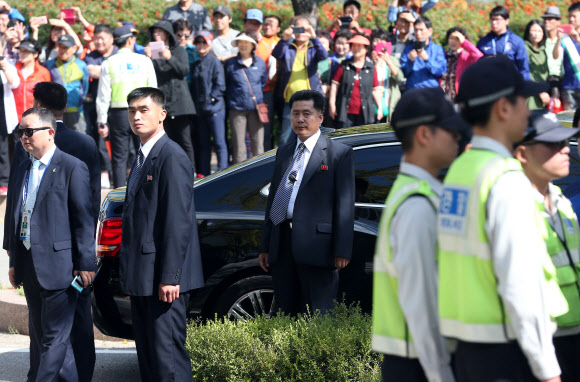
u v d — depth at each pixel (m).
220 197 13.80
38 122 11.67
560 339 8.42
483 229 6.34
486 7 32.78
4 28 26.03
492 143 6.59
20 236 11.95
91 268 11.89
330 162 12.30
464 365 6.54
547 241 8.17
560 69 25.09
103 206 14.22
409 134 6.83
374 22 31.19
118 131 24.17
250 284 13.51
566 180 12.54
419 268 6.55
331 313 12.30
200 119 25.36
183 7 28.31
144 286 11.02
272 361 11.55
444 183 6.68
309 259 12.16
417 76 24.64
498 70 6.59
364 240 13.05
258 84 25.08
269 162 13.93
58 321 11.77
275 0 34.22
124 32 24.09
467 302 6.38
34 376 12.30
